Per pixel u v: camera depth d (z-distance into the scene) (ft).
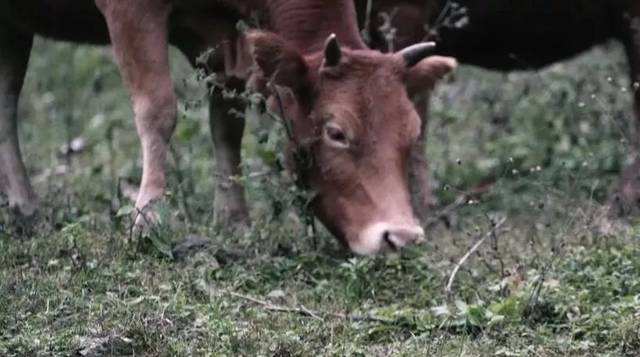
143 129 63.77
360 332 53.57
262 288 58.80
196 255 60.59
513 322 53.78
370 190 59.21
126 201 68.54
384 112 59.36
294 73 60.03
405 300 57.67
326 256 61.31
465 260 60.85
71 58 107.86
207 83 66.49
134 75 63.98
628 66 75.77
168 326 53.11
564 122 81.51
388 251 58.49
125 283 57.72
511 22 74.38
